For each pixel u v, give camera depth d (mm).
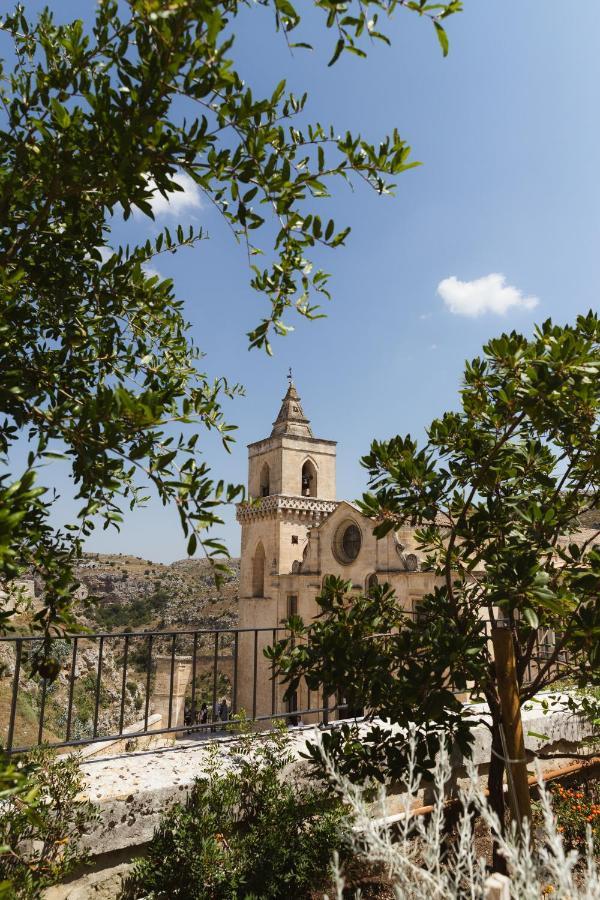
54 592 3328
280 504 52000
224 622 121312
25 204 2818
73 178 2529
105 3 2430
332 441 56500
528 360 4203
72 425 2414
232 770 5375
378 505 4930
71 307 3338
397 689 4414
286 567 51625
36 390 2758
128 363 3723
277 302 3107
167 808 4848
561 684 9031
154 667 46875
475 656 4289
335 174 2633
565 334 4277
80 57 2602
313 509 53188
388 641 5105
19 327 3123
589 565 4461
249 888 4359
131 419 2410
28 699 36312
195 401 3455
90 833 4418
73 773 4523
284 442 54188
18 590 3346
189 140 2404
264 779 5195
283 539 51969
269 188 2588
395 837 5398
